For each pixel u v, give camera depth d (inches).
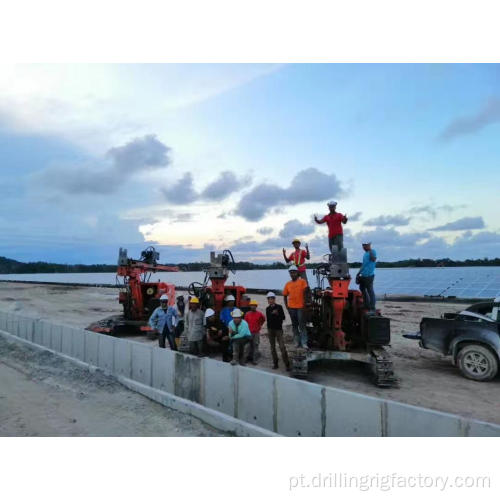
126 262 514.0
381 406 177.2
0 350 416.8
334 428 192.1
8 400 264.1
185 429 215.0
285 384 211.3
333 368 347.3
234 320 324.5
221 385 244.2
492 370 300.8
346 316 354.3
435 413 163.5
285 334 519.5
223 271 407.5
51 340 414.9
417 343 449.4
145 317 512.1
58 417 234.1
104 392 277.1
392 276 1237.1
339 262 316.2
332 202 372.5
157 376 287.7
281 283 1405.0
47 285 1754.4
